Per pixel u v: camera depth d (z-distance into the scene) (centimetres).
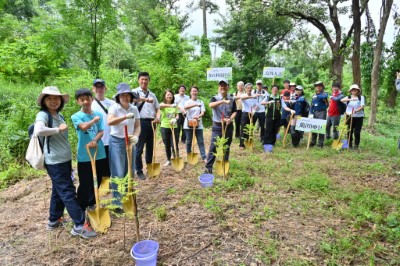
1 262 317
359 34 1406
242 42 2259
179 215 403
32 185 586
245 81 2116
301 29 2211
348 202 435
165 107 605
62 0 1055
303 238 341
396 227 358
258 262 300
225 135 538
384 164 637
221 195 462
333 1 1619
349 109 782
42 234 373
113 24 1123
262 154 727
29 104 838
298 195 463
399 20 1468
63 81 1073
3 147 703
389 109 1642
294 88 891
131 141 370
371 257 300
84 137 364
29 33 1453
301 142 889
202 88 1299
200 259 307
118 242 342
